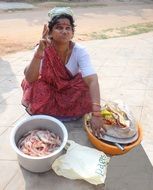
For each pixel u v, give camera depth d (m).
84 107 3.33
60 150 2.66
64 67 3.11
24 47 8.51
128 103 4.53
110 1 19.41
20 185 2.66
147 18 15.27
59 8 2.96
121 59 6.68
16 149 2.66
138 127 3.11
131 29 11.31
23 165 2.78
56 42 3.01
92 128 2.98
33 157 2.60
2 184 2.68
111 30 11.13
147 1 20.55
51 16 2.94
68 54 3.10
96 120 2.93
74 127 3.34
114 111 3.02
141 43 8.35
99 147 2.91
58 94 3.21
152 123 4.03
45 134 2.89
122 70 5.93
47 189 2.61
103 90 4.96
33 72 2.98
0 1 16.28
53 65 3.06
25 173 2.78
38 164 2.65
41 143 2.79
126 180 3.10
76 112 3.33
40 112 3.19
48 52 3.00
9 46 8.52
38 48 2.86
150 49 7.64
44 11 14.84
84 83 3.21
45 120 2.96
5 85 5.17
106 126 2.91
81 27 12.19
